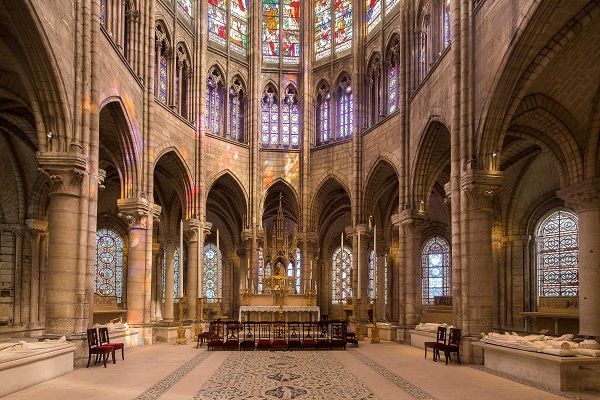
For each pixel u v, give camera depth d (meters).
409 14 30.88
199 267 28.38
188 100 35.06
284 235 33.59
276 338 26.84
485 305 19.84
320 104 41.12
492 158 20.27
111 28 24.55
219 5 39.12
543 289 33.28
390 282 43.81
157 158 29.75
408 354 22.45
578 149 22.33
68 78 18.36
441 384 14.98
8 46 17.12
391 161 32.41
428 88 26.44
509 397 13.21
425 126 26.84
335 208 48.41
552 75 20.45
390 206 40.69
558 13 16.75
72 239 18.53
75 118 18.73
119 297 42.56
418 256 29.09
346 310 43.84
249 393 13.58
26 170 31.31
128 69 25.23
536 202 33.47
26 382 14.20
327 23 41.12
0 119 26.52
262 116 41.38
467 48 21.17
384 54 34.88
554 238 32.88
